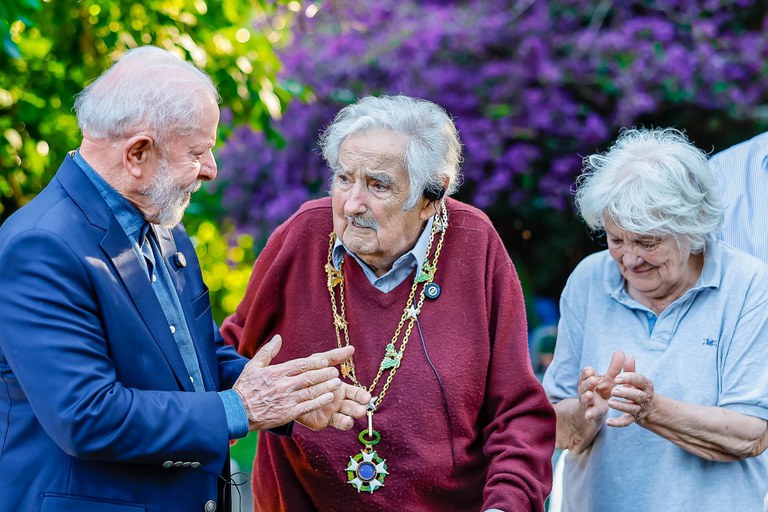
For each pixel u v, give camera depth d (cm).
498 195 1060
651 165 361
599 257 402
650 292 376
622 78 998
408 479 360
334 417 338
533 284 1148
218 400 313
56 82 604
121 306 311
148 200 316
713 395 370
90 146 316
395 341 367
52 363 294
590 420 370
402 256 367
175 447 303
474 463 371
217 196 1110
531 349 1002
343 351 328
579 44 1009
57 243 301
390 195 349
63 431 292
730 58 1012
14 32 580
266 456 386
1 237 307
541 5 1032
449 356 364
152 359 315
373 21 1046
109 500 306
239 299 1165
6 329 296
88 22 594
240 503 346
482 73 1027
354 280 372
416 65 1023
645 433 375
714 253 380
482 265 372
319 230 380
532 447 356
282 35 988
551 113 1019
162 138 310
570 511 398
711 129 1055
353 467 361
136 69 313
